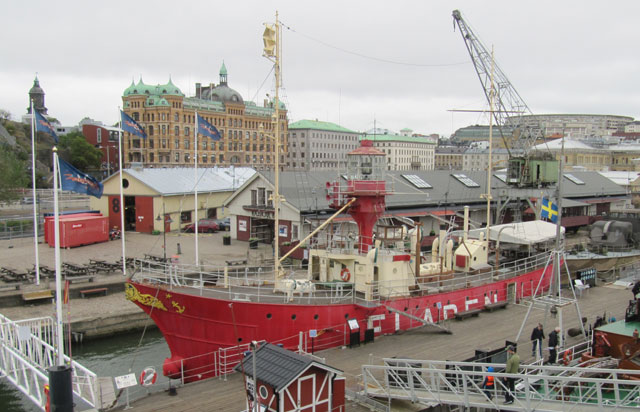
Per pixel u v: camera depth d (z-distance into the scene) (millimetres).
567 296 31672
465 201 54438
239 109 148875
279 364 13844
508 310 28203
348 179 25062
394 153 178500
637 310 19891
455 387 17156
